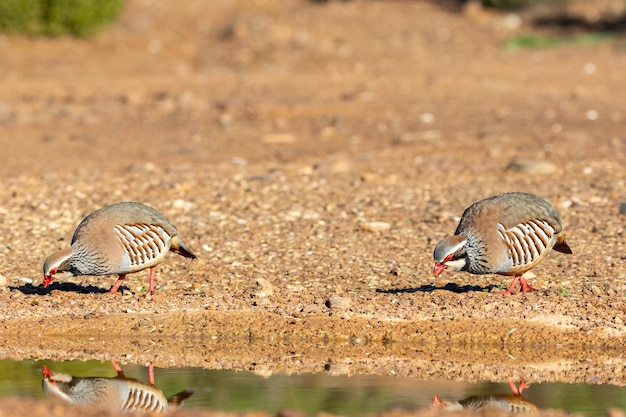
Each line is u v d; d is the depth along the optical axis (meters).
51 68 33.34
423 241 15.23
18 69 33.06
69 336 11.81
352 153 21.56
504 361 11.09
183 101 27.61
